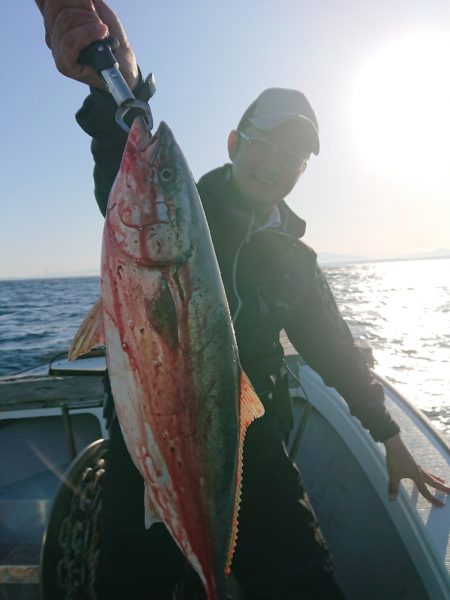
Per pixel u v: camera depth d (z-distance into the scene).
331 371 2.10
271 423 1.90
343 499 2.64
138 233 1.42
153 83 1.79
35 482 3.00
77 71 1.57
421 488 2.13
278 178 1.85
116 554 1.63
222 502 1.49
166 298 1.39
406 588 2.06
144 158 1.45
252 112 1.93
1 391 3.21
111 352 1.43
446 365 11.18
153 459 1.43
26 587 2.02
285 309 1.91
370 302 30.78
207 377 1.43
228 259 1.87
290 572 1.71
